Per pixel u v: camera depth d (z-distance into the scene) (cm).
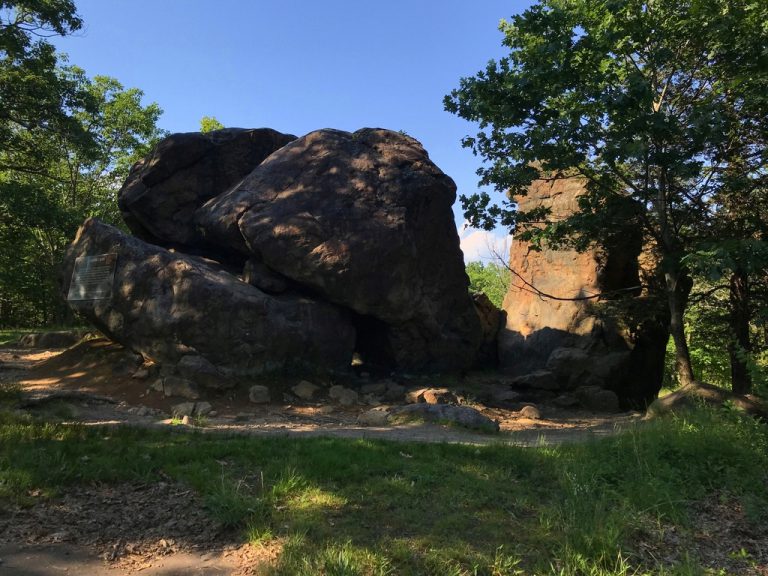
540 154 1214
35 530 447
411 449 700
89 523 466
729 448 638
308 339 1340
